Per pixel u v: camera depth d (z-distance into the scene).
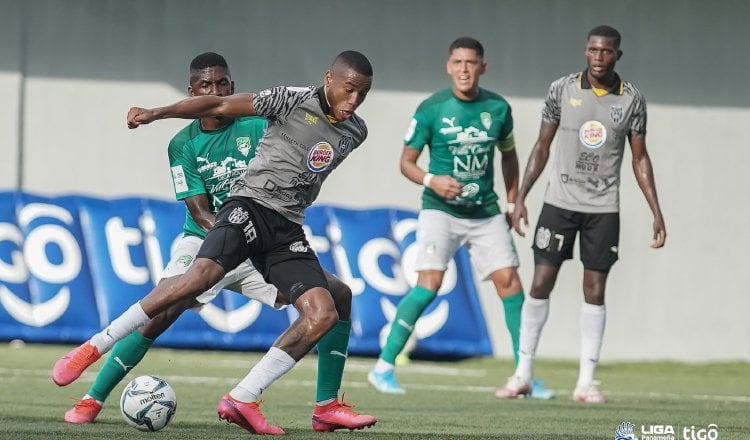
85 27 47.16
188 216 20.91
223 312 43.28
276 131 18.05
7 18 46.72
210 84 20.31
